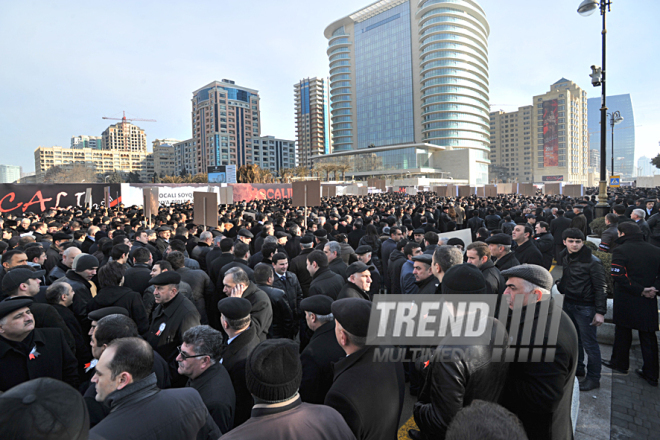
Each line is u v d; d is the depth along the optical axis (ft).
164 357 9.58
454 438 3.00
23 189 62.03
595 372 12.01
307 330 13.75
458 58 335.06
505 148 472.85
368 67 403.34
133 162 570.87
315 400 7.48
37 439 2.95
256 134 490.08
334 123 427.74
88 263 12.23
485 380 5.59
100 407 6.53
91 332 8.71
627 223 12.64
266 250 15.43
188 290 13.00
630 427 9.88
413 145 321.11
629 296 12.19
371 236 23.99
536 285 6.17
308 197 29.78
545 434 5.88
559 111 409.90
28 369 7.73
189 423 5.52
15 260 13.34
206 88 459.32
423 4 356.18
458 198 77.71
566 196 80.48
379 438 5.75
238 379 8.20
